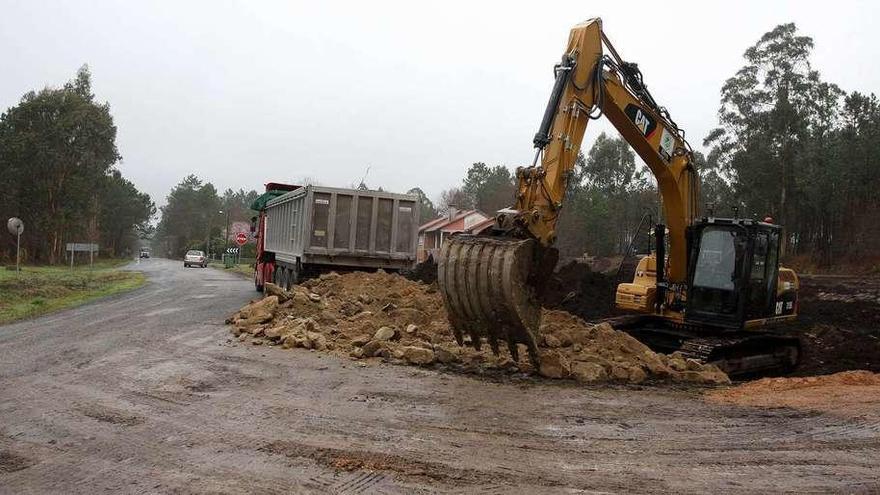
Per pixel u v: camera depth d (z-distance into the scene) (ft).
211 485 16.65
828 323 65.21
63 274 110.42
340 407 24.17
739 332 40.27
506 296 27.30
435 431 21.58
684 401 27.32
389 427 21.88
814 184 138.10
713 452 20.34
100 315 51.96
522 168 30.76
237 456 18.79
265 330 38.83
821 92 149.48
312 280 52.85
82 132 191.21
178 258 430.61
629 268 98.68
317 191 55.06
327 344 35.37
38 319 51.31
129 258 381.40
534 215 29.55
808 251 152.76
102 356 33.37
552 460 19.12
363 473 17.60
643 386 30.37
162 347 35.91
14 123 186.29
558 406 25.43
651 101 37.91
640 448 20.57
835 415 25.02
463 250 28.81
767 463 19.36
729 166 155.63
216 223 429.38
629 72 36.73
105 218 293.43
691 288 40.04
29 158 182.91
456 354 32.73
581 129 32.96
